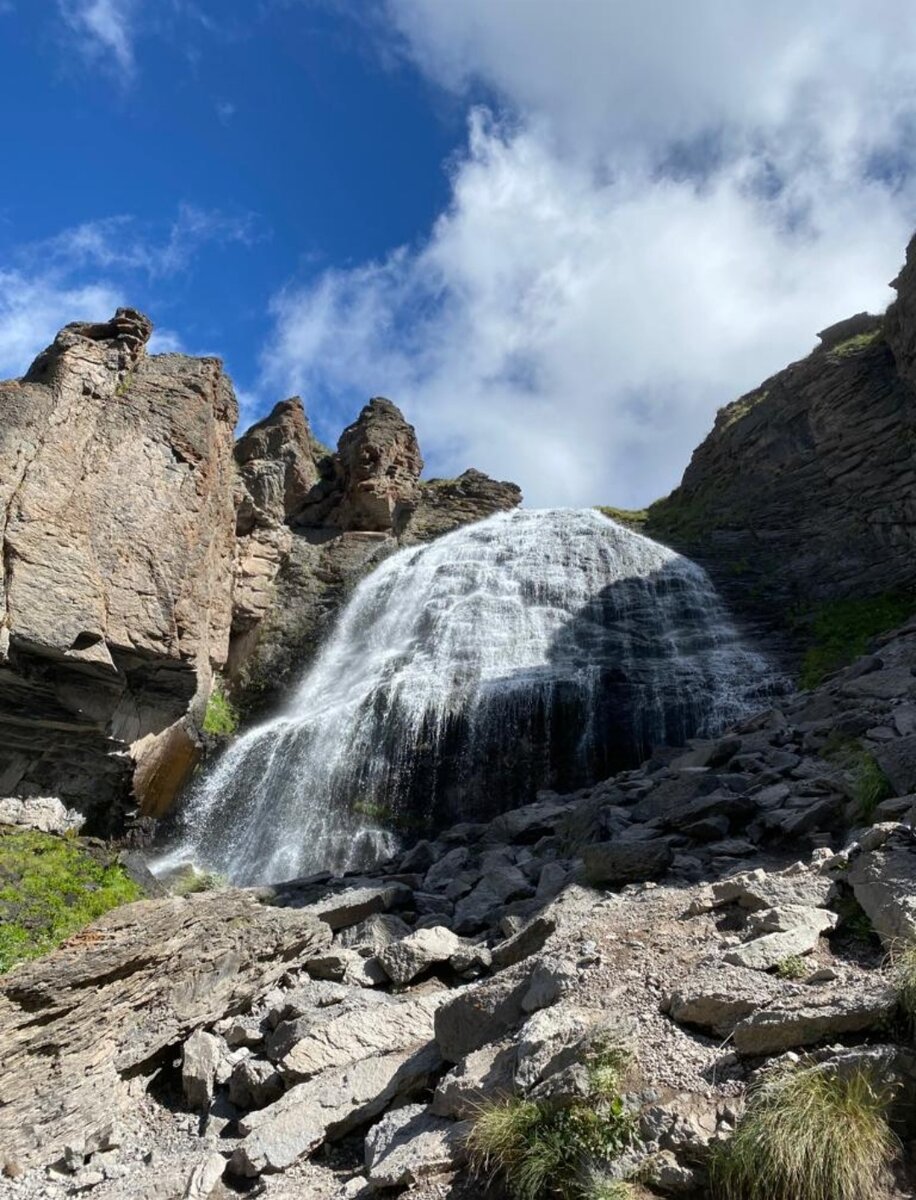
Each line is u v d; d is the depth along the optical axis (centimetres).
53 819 1084
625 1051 451
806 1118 369
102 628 1080
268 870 1519
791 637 1898
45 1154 598
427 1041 629
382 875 1148
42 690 1058
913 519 1942
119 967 683
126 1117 645
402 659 2077
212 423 1411
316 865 1509
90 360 1259
